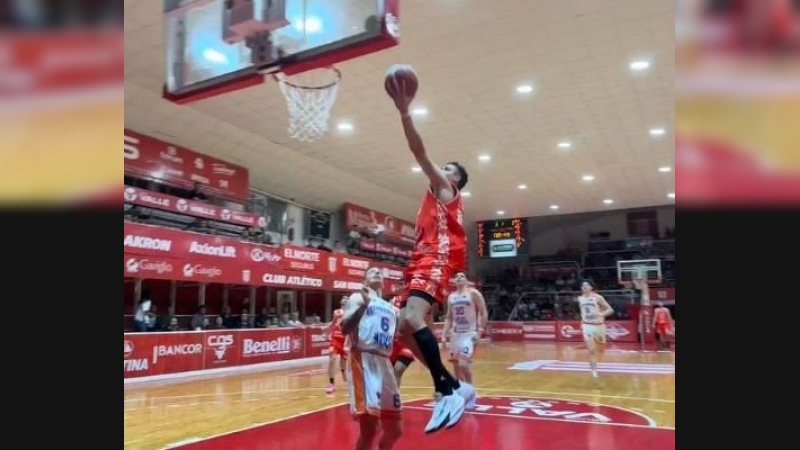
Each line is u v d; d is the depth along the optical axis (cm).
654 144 1565
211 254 1290
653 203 2425
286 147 1558
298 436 572
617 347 1977
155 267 1161
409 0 855
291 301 1820
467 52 1018
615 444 513
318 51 450
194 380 1137
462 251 287
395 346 558
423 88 1167
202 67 504
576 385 959
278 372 1305
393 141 1511
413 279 279
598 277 2630
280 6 459
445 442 527
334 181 1866
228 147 1458
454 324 732
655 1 857
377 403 388
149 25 911
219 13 487
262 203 1756
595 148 1595
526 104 1264
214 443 542
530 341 2439
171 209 1315
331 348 941
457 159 1680
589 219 2761
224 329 1348
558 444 514
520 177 1920
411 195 2153
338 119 1334
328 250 1762
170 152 1337
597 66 1078
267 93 1186
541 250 2830
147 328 1191
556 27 934
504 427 594
